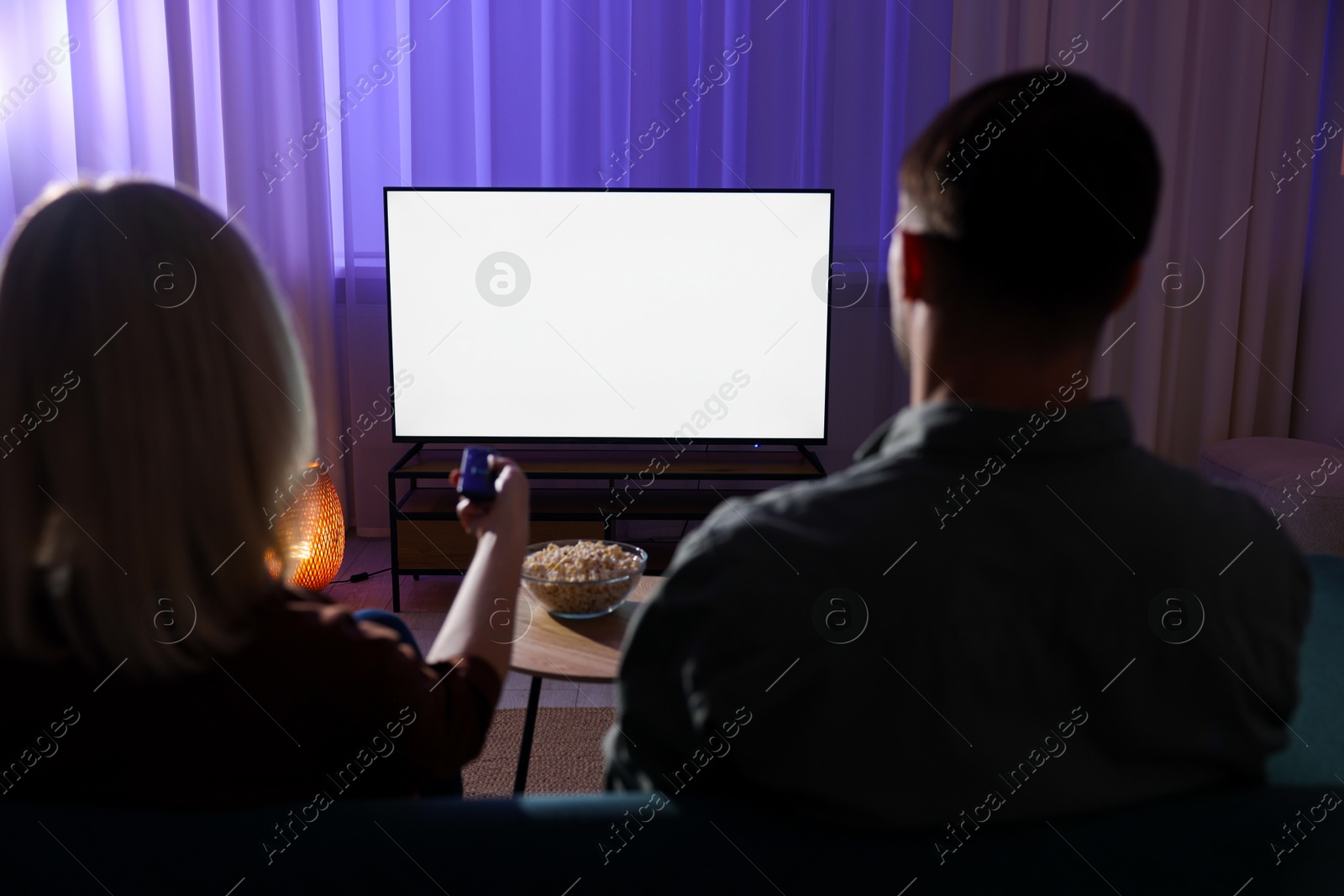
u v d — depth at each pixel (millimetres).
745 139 3617
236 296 643
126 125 3559
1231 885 511
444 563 3131
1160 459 597
